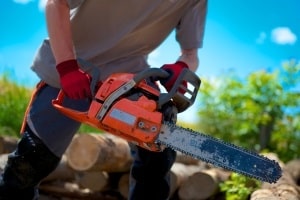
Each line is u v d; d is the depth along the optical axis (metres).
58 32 2.52
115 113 2.37
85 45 2.79
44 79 2.75
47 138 2.72
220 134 7.96
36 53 2.84
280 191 3.89
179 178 4.57
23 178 2.77
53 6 2.53
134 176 2.86
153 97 2.41
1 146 4.91
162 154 2.79
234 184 4.31
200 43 2.92
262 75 7.78
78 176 4.81
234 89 7.93
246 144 7.82
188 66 2.88
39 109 2.72
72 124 2.74
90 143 4.17
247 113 7.83
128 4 2.67
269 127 7.72
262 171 2.25
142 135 2.32
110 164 4.30
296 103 7.72
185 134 2.31
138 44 2.83
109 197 4.71
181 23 2.90
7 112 6.82
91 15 2.71
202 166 5.45
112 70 2.82
